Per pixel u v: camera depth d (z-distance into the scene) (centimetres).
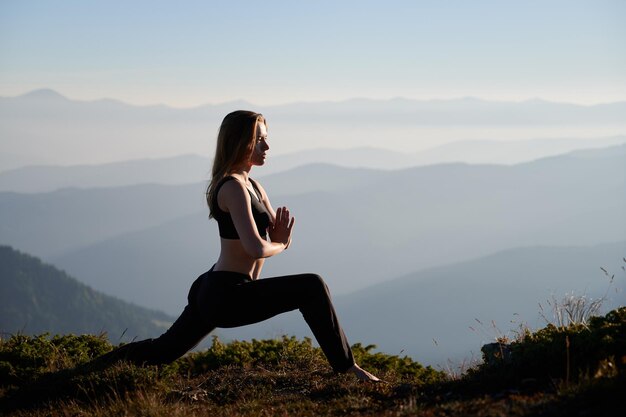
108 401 571
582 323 543
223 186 541
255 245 526
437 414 431
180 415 513
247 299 542
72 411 552
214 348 741
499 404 421
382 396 521
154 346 616
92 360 632
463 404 442
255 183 580
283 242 557
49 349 686
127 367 599
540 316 583
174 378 636
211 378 645
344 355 557
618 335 489
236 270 550
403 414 446
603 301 569
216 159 555
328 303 550
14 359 664
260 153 561
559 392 416
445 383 528
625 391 380
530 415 385
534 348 514
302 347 734
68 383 596
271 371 648
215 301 545
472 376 534
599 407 371
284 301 546
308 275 552
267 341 761
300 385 590
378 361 720
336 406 501
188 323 594
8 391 614
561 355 496
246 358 704
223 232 552
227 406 548
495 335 605
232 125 547
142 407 532
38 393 598
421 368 711
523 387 479
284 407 517
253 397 565
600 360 464
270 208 584
